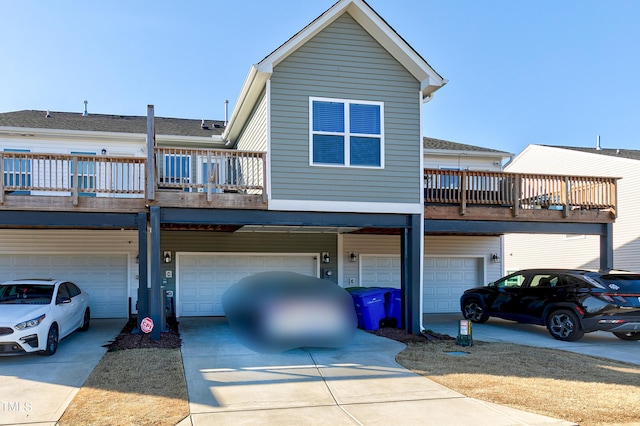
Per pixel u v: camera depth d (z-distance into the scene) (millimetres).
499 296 13555
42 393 6941
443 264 17656
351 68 11914
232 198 11016
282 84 11445
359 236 16484
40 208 10406
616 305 10781
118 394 6855
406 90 12281
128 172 10945
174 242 14914
